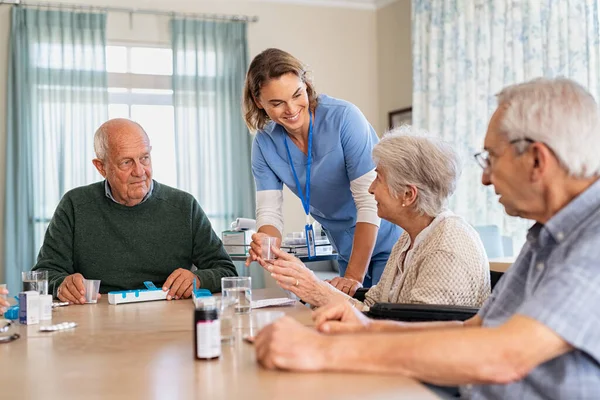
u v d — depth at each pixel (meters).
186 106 5.37
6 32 5.06
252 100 2.47
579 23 3.75
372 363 1.06
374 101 6.11
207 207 5.41
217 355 1.23
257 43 5.72
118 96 5.35
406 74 5.67
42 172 5.05
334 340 1.11
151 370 1.15
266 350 1.13
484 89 4.51
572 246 1.09
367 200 2.47
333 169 2.55
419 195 1.81
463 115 4.70
